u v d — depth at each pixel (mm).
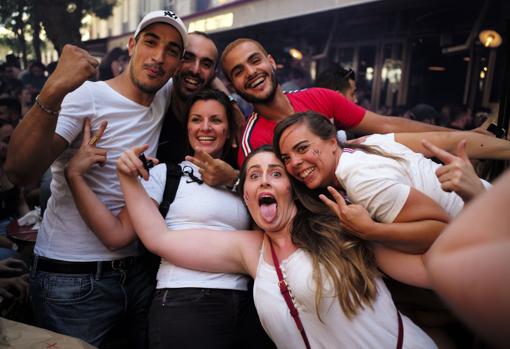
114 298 2217
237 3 9125
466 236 493
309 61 10461
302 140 1769
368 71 9734
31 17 14211
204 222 2119
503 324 422
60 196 2172
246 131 2467
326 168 1789
